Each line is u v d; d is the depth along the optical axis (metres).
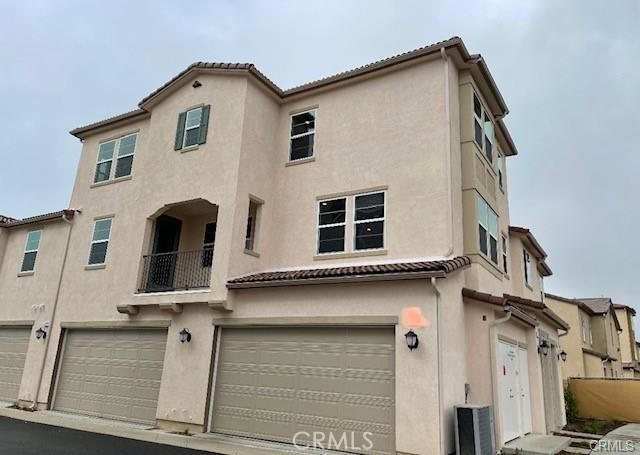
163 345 14.04
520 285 17.59
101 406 14.73
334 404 10.75
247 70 14.46
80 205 18.34
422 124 13.09
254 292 12.50
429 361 9.71
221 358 12.71
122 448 10.38
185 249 16.30
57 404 15.88
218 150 14.30
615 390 19.12
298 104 15.62
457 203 12.58
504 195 17.92
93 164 18.67
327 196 14.03
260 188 14.53
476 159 13.66
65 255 17.86
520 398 13.34
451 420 9.71
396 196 12.89
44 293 17.89
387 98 13.92
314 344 11.45
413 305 10.22
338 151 14.28
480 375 11.18
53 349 16.61
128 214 16.61
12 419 14.23
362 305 10.84
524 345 14.61
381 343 10.59
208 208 15.48
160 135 15.98
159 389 13.45
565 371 28.39
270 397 11.65
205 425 12.18
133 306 14.37
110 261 16.38
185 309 13.55
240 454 10.09
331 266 13.18
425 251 12.03
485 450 9.53
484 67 13.95
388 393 10.17
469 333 11.55
